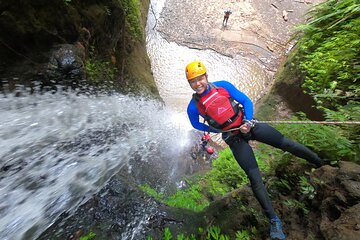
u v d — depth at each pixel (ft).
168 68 40.63
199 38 46.73
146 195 13.79
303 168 11.84
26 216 10.81
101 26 20.45
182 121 32.24
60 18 16.02
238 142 10.95
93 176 14.08
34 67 14.70
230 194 14.14
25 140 12.82
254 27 49.88
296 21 52.16
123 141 18.85
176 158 24.88
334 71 17.79
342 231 7.97
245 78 40.60
